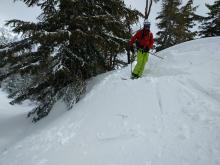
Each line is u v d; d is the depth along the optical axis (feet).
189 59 30.86
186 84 25.82
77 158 20.35
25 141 27.53
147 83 27.76
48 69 35.01
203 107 21.80
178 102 23.47
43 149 23.72
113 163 18.51
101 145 20.97
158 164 17.30
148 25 30.78
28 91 39.96
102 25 37.50
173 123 20.94
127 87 28.50
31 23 35.29
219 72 26.30
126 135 21.21
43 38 31.94
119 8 39.68
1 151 31.37
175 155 17.62
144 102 24.94
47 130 27.43
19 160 23.47
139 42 30.78
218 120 19.76
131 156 18.66
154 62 34.14
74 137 23.82
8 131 38.73
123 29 39.50
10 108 71.72
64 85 38.63
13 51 35.17
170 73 29.35
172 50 36.22
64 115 30.19
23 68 34.94
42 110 37.99
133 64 35.24
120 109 25.27
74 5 35.14
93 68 39.06
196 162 16.63
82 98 32.78
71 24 35.60
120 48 39.40
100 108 27.09
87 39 35.94
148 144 19.34
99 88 31.40
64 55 35.63
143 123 22.15
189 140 18.60
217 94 23.08
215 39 35.96
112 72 36.14
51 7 38.01
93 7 37.86
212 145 17.60
